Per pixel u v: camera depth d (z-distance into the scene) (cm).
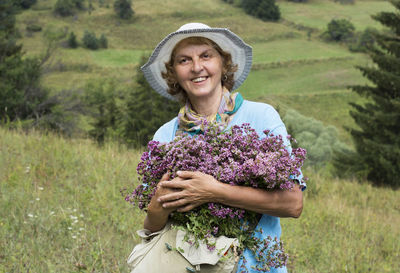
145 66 221
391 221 950
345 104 8088
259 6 12962
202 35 202
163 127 224
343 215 769
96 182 621
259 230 186
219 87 210
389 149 2417
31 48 10388
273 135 185
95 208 514
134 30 12950
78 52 11006
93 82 5184
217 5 13625
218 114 204
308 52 10981
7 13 3052
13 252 364
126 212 521
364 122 2588
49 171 654
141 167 194
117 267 364
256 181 178
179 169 181
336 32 11975
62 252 392
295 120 4350
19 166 637
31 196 537
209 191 173
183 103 225
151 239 195
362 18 14475
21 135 870
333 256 529
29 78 2588
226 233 181
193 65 202
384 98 2567
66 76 9106
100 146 909
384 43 2580
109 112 3033
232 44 206
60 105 2588
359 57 10719
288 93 8288
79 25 13412
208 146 182
